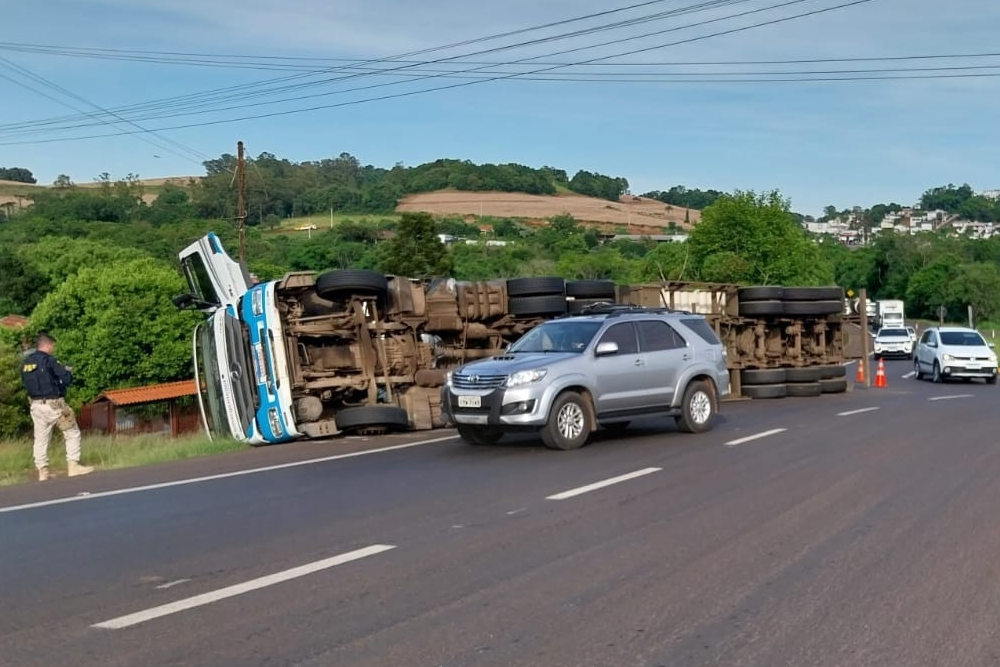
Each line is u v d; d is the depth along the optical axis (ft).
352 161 547.90
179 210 389.60
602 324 48.47
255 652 18.45
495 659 18.03
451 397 46.24
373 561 25.05
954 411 64.28
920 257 359.87
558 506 31.96
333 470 40.98
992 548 26.32
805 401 74.59
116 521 30.94
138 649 18.72
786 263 218.38
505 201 492.95
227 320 53.42
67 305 121.39
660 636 19.29
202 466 43.68
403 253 216.33
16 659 18.28
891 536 27.66
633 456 43.21
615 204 540.93
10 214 383.24
